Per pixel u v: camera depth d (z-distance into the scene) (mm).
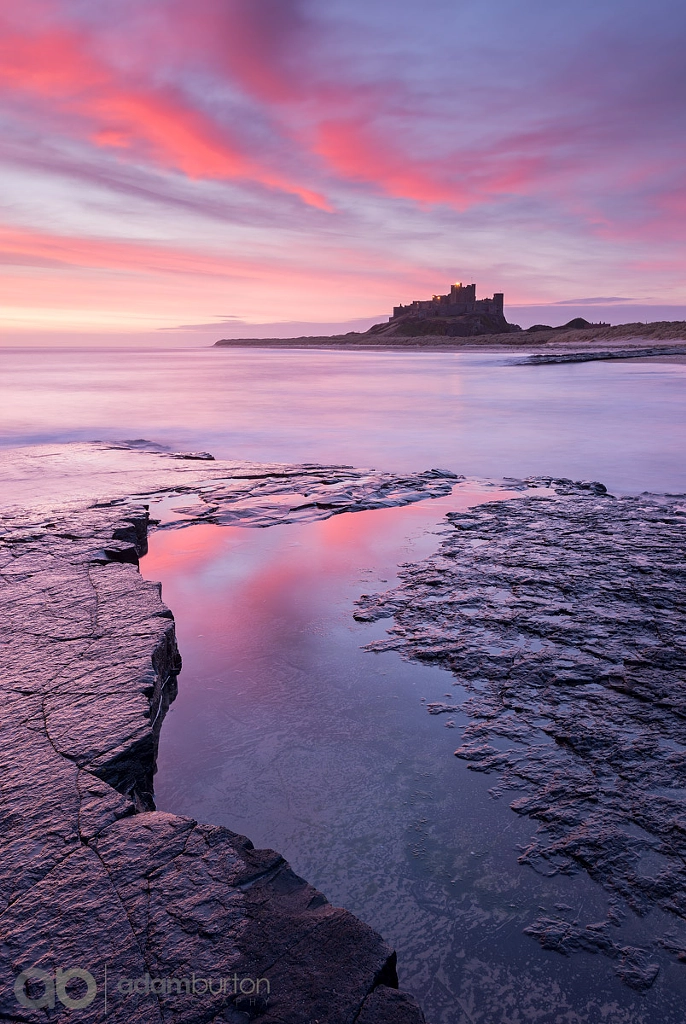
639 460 13141
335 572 6383
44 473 11336
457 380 38719
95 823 2525
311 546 7242
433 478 11070
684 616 5070
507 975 2215
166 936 2021
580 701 3902
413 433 17297
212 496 9547
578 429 17688
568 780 3199
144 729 3160
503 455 13938
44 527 7238
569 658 4426
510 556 6703
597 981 2186
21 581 5332
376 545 7250
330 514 8602
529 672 4262
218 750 3545
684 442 15297
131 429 18500
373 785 3223
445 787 3188
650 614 5121
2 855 2344
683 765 3275
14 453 13648
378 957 1972
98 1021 1743
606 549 6879
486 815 2986
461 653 4562
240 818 3010
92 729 3152
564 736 3551
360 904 2510
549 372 45188
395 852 2779
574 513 8547
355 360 86062
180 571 6500
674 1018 2057
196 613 5430
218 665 4512
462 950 2311
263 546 7277
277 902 2184
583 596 5527
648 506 8961
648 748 3422
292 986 1867
